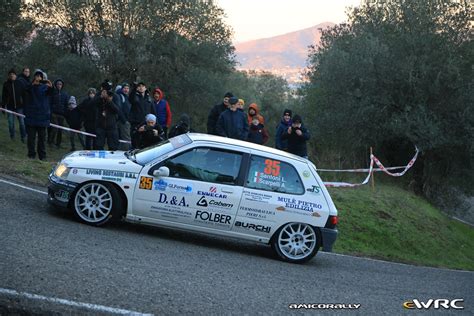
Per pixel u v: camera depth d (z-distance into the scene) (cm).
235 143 842
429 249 1360
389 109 2039
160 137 1086
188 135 876
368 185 1777
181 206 806
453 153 2025
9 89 1617
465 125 1900
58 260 593
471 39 1994
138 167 804
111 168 798
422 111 1908
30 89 1247
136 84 1345
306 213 835
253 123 1311
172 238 842
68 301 486
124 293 534
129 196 795
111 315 478
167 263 675
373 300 683
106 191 791
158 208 802
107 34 2828
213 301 563
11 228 680
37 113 1252
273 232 833
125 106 1447
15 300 466
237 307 560
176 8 2905
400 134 1952
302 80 2384
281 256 838
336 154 2067
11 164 1089
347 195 1513
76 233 726
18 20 2722
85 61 2742
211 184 814
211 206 811
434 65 1978
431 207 1823
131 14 2820
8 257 568
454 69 1906
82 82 2767
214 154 827
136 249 714
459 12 2014
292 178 846
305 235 839
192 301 550
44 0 2803
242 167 828
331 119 2006
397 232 1353
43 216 777
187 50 2930
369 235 1293
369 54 1988
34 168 1104
